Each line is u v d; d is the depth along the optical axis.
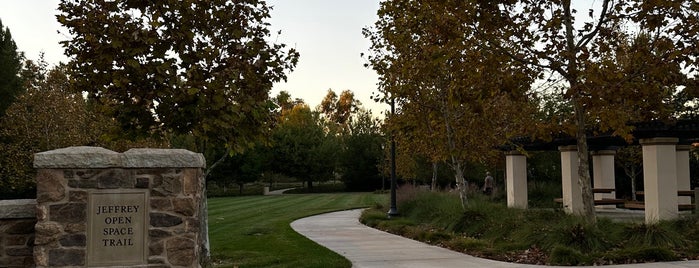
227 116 9.77
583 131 12.59
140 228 7.73
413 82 16.52
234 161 55.47
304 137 58.78
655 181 14.99
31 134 25.69
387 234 16.16
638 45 11.48
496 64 11.84
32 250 8.29
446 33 11.90
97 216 7.62
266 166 57.91
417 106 17.22
